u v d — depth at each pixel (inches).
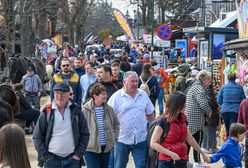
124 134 325.7
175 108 267.9
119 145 327.9
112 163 354.0
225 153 321.7
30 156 448.8
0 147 168.4
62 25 2269.9
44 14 1368.1
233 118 456.4
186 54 1355.8
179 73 571.2
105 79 384.2
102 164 317.4
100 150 310.2
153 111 335.9
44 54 1466.5
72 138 277.4
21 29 1113.4
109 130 312.0
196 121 405.4
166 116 271.3
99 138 309.7
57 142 275.0
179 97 268.8
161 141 271.6
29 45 1142.3
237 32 859.4
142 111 328.8
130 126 325.4
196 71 584.4
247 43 574.6
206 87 418.9
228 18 1104.2
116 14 1524.4
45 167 277.6
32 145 489.7
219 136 504.4
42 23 1480.1
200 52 898.7
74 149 278.4
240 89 458.3
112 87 383.9
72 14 1908.2
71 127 277.3
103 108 313.1
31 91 644.7
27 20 1111.6
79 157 278.5
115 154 331.3
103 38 2876.5
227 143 323.9
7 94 307.4
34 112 498.9
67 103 279.9
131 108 326.3
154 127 274.7
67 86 278.7
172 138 270.2
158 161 275.0
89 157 313.0
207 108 405.4
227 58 690.8
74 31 2176.4
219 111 460.8
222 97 464.1
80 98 466.9
